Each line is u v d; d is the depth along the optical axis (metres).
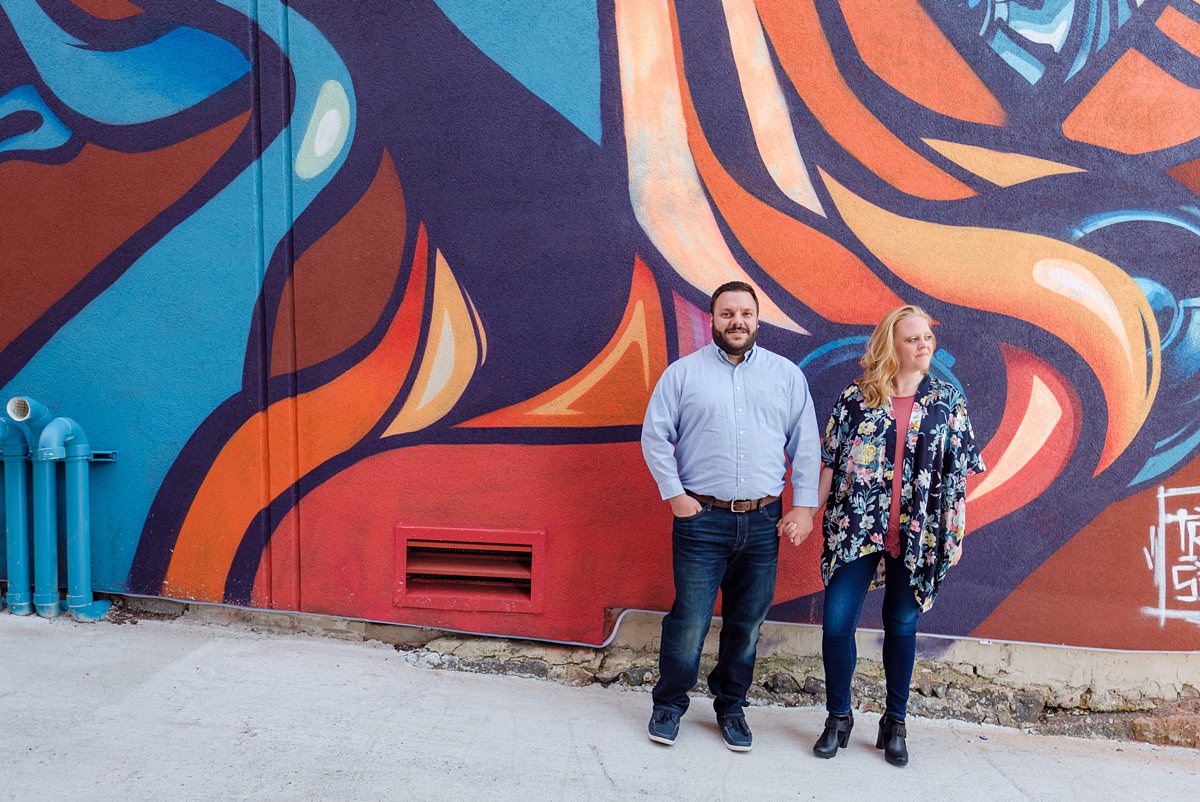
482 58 3.48
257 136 3.61
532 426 3.53
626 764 2.86
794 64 3.39
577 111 3.46
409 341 3.57
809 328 3.44
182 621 3.76
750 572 2.96
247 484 3.70
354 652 3.56
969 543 3.45
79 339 3.76
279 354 3.64
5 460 3.70
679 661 2.97
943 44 3.34
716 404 2.88
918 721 3.40
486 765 2.79
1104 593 3.41
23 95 3.73
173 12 3.62
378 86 3.54
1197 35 3.27
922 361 2.85
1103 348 3.36
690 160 3.44
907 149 3.38
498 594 3.61
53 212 3.74
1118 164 3.32
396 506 3.61
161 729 2.86
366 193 3.56
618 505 3.50
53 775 2.56
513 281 3.51
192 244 3.67
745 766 2.91
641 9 3.41
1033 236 3.36
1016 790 2.88
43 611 3.71
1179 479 3.37
